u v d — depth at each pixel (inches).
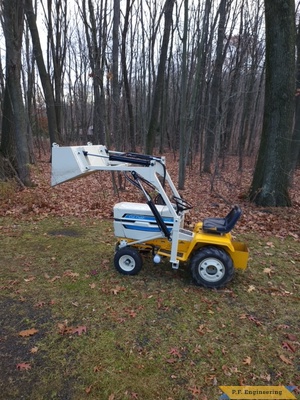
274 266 189.5
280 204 324.5
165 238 165.2
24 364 105.3
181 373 103.5
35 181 441.4
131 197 363.9
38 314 135.3
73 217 285.1
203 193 406.9
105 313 136.6
